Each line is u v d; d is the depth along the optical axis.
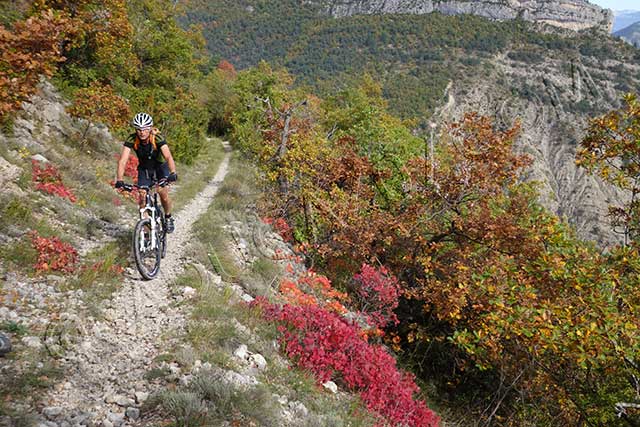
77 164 12.46
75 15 17.58
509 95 185.25
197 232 10.48
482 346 10.62
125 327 5.23
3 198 7.25
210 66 104.88
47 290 5.43
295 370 5.86
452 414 11.14
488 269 11.16
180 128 27.77
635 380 8.85
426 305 13.23
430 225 14.38
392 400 6.77
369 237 14.26
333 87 182.25
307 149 17.06
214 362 4.85
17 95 6.70
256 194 18.66
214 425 3.78
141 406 3.84
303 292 10.20
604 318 8.02
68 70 21.94
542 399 11.93
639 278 8.91
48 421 3.38
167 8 35.28
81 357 4.38
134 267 6.95
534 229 11.52
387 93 175.75
